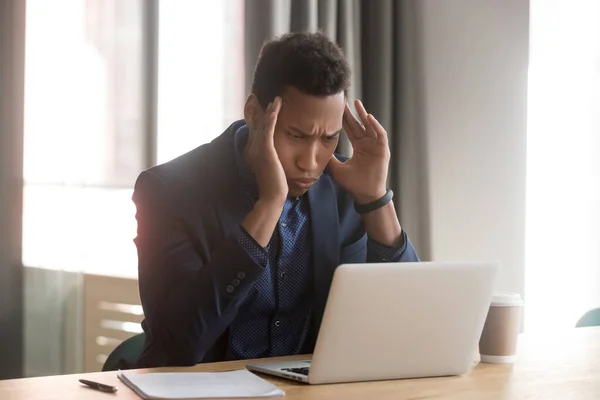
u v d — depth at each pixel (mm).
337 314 1220
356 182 1699
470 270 1300
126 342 1759
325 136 1521
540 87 2982
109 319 2834
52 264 2725
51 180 2717
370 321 1245
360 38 3160
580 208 2953
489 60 2986
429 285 1275
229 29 2918
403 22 3188
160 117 2859
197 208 1605
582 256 2943
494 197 2982
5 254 2637
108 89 2793
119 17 2797
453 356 1324
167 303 1461
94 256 2801
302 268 1691
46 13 2697
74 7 2736
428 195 3131
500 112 2967
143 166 2848
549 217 2992
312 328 1715
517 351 1585
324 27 2994
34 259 2693
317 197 1713
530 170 2984
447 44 3084
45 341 2719
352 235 1788
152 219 1596
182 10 2885
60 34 2721
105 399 1106
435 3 3115
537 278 3000
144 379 1201
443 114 3096
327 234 1702
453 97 3068
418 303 1272
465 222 3051
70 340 2762
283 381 1271
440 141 3104
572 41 2977
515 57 2930
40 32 2689
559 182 2986
